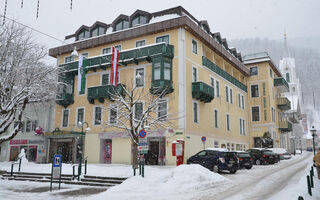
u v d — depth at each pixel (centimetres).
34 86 2183
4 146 3312
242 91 4406
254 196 1189
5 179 1928
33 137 3347
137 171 1727
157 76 2706
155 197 1181
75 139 3105
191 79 2856
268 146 4084
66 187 1552
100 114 3042
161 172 1571
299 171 2148
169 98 2697
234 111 3956
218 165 1981
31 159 3312
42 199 1195
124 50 2912
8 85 2022
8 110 1927
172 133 2608
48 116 3397
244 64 4750
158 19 2983
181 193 1266
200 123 2933
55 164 1462
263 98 4531
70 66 3284
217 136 3294
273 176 1856
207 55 3500
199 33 3022
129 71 2923
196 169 1584
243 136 4225
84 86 3155
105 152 2984
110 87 2894
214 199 1139
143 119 1881
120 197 1184
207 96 2980
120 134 2841
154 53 2747
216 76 3456
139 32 2997
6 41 2112
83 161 3042
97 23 3456
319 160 1642
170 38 2856
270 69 4816
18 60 2127
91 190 1438
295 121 6412
